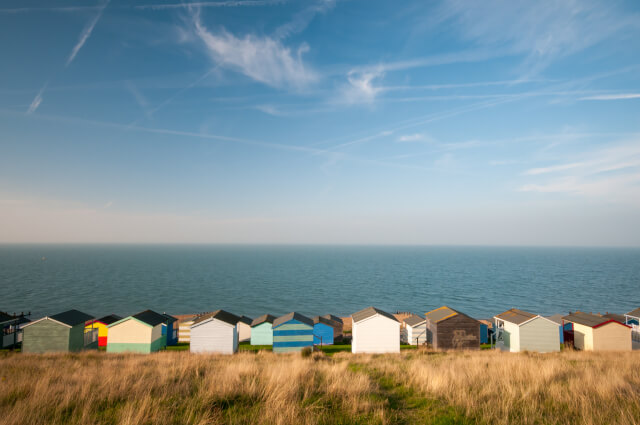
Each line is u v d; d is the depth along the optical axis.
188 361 15.07
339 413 7.69
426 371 11.77
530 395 8.61
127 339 31.61
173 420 6.97
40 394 8.12
